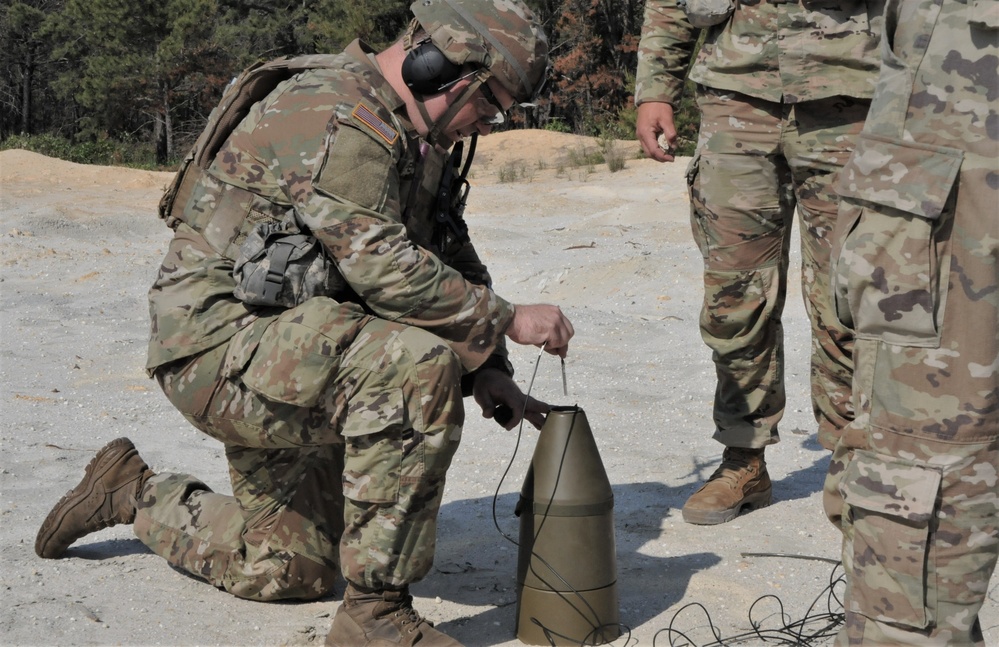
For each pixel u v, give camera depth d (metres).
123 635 2.55
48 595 2.78
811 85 3.16
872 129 2.15
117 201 12.62
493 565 3.10
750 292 3.44
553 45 36.69
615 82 34.19
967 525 2.07
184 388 2.58
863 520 2.16
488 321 2.49
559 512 2.49
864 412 2.19
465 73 2.54
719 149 3.39
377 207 2.40
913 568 2.09
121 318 7.00
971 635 2.16
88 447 4.30
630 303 7.35
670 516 3.53
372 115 2.43
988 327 2.05
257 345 2.45
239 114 2.60
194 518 2.90
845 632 2.21
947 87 2.06
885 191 2.10
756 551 3.17
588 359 5.85
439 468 2.40
